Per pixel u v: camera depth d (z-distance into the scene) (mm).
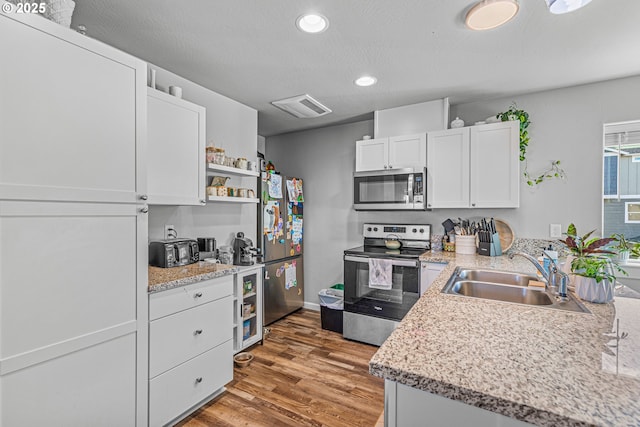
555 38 1822
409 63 2152
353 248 3453
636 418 548
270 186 3301
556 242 2561
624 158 2402
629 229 2387
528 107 2689
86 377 1291
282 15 1628
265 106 3008
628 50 1960
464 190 2664
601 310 1147
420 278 2588
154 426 1559
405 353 809
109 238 1378
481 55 2037
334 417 1788
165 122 1946
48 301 1179
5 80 1080
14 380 1092
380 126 3127
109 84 1392
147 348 1528
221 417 1780
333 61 2133
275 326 3266
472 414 688
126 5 1545
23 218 1119
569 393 624
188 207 2428
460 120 2738
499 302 1258
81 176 1287
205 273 1851
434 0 1502
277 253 3420
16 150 1104
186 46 1947
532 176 2664
